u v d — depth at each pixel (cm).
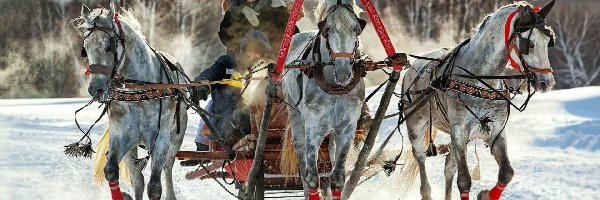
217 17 5319
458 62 1166
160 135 1110
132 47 1090
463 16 5394
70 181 1662
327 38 1054
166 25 5281
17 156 2084
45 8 5766
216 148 1288
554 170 1602
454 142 1144
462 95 1130
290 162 1179
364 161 1145
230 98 1276
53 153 2147
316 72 1093
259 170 1169
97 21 1030
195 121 2888
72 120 3194
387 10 5450
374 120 1129
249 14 1320
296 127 1159
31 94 5769
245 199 1184
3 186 1597
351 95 1106
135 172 1170
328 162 1196
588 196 1321
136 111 1090
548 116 2392
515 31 1061
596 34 6022
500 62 1112
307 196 1151
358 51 1095
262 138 1145
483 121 1110
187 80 1247
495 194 1131
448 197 1273
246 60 1287
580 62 6016
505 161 1126
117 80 1041
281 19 1327
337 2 1052
